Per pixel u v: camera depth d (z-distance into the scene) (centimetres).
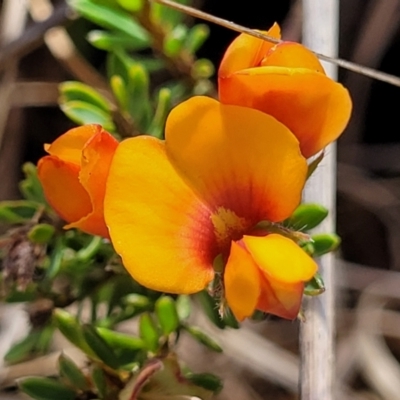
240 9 16
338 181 17
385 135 17
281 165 9
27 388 10
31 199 12
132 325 14
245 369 15
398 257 16
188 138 9
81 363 14
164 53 13
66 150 9
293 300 9
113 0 12
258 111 9
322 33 12
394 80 11
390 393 14
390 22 16
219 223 9
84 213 10
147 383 10
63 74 17
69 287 12
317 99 9
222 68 9
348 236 17
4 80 15
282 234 10
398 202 17
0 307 14
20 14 15
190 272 9
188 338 15
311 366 11
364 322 15
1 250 12
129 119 12
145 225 9
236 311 9
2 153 16
